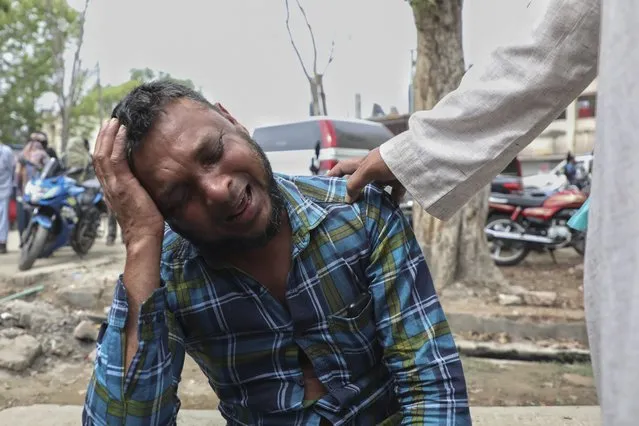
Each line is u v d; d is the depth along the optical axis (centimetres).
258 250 126
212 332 132
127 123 117
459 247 571
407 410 130
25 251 568
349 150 818
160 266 123
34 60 2227
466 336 460
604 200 76
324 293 127
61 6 2025
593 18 107
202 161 114
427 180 126
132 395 116
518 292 546
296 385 131
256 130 902
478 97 120
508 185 911
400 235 132
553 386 379
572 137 2439
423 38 567
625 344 73
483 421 290
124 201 120
